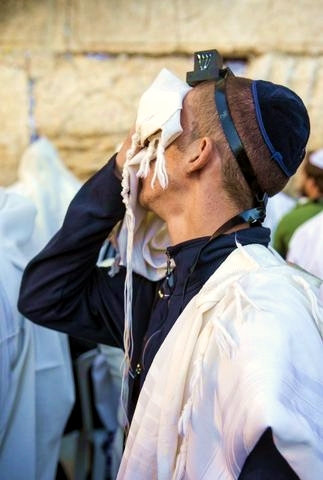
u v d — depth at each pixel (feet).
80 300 4.62
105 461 7.61
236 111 3.59
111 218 4.29
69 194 9.78
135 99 14.58
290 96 3.69
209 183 3.68
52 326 4.64
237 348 3.07
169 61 14.53
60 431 6.44
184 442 3.24
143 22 14.34
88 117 14.56
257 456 2.93
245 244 3.62
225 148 3.60
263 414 2.80
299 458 2.82
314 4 14.62
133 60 14.49
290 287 3.34
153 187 3.84
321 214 7.85
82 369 7.31
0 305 5.51
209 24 14.46
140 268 4.37
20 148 14.51
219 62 3.83
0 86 14.34
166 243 4.32
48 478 6.38
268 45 14.61
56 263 4.47
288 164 3.66
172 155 3.75
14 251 5.88
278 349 3.01
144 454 3.43
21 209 6.12
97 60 14.44
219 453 3.10
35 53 14.28
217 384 3.12
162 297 4.02
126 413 4.11
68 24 14.21
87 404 7.45
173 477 3.26
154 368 3.51
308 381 3.01
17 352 5.72
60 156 14.70
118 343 4.64
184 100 3.76
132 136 3.94
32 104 14.43
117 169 4.19
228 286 3.34
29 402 5.82
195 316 3.39
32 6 14.11
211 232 3.71
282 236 10.07
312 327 3.22
